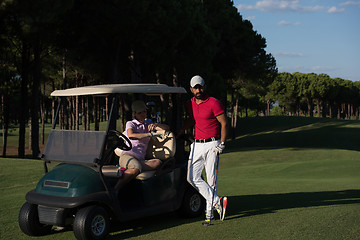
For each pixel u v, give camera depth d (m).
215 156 4.86
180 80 28.97
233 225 4.68
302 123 50.56
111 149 4.46
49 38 19.55
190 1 24.52
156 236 4.32
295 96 83.81
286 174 12.98
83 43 21.38
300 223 4.69
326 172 13.26
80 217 4.00
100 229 4.15
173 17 20.61
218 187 8.59
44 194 4.18
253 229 4.48
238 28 34.22
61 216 4.10
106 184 4.21
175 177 5.07
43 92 35.72
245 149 28.50
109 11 18.34
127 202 4.80
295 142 36.53
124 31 19.27
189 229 4.57
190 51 25.62
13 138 46.03
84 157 4.28
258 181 10.05
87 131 4.39
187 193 5.21
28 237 4.48
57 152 4.51
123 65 23.91
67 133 4.53
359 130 41.91
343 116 106.69
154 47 21.33
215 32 32.56
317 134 39.56
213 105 4.78
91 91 4.53
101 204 4.28
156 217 5.37
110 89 4.48
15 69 27.75
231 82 39.94
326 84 81.69
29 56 22.59
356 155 22.48
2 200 7.12
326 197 6.92
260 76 39.16
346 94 91.12
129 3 18.56
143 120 5.20
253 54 35.25
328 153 23.03
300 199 6.67
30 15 15.59
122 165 4.75
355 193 7.46
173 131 5.63
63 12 16.31
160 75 29.50
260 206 5.97
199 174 4.92
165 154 5.08
